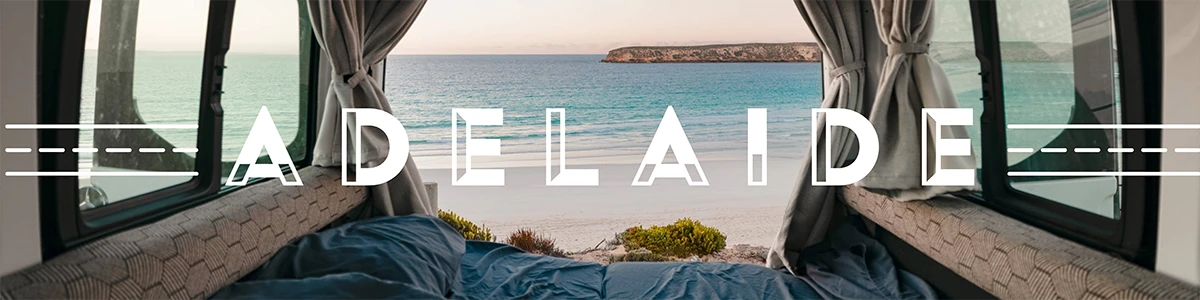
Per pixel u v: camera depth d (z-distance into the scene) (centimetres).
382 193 292
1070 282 150
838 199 307
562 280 250
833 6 289
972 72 254
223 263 168
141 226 177
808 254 289
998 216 207
